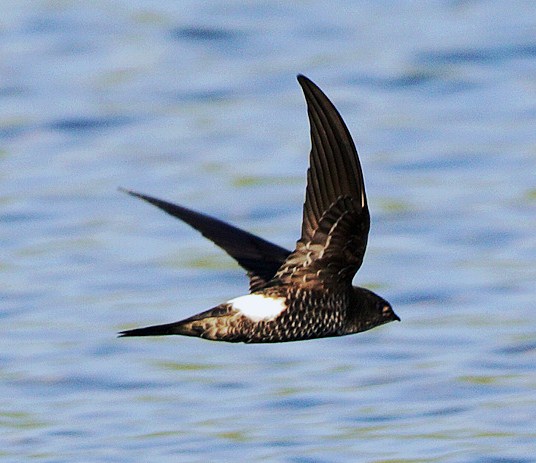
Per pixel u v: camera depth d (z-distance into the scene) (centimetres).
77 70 2530
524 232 1814
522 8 2722
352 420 1241
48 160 2169
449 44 2553
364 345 1474
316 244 728
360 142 2183
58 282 1700
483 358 1405
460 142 2164
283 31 2673
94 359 1441
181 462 1145
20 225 1916
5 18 2766
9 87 2459
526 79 2406
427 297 1625
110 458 1162
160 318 1572
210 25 2698
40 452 1189
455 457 1125
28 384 1377
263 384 1362
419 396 1297
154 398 1332
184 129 2259
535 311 1545
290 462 1127
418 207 1930
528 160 2077
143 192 2009
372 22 2705
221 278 1708
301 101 2355
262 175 2047
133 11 2794
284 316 738
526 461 1105
